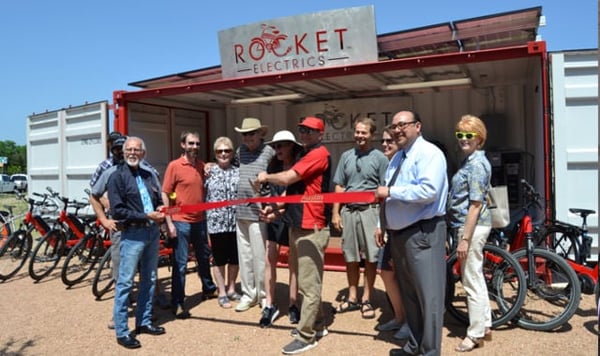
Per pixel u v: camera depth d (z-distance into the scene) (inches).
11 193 1175.6
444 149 295.9
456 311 164.2
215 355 146.2
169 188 191.6
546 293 162.7
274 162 166.1
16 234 262.1
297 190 147.3
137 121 292.4
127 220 154.3
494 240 183.6
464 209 145.9
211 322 176.1
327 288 215.0
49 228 273.9
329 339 156.0
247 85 245.3
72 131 311.4
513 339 149.2
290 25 231.3
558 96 193.5
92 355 148.0
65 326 174.4
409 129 126.4
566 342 145.2
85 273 236.8
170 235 173.5
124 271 155.6
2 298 213.0
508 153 275.6
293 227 148.5
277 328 168.1
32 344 157.6
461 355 138.9
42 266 266.2
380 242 152.6
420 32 277.4
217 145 195.6
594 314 167.2
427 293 125.3
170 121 317.7
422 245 125.0
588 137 191.6
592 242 191.8
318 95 313.0
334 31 222.8
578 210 182.5
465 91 299.4
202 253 200.7
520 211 203.9
